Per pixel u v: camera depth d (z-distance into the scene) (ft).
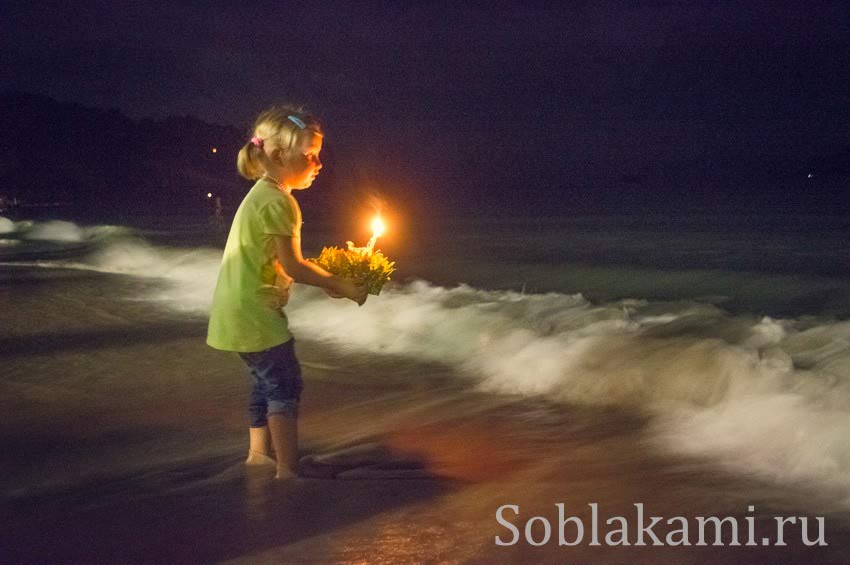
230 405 17.75
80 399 18.62
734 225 74.79
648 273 42.29
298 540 10.19
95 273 45.39
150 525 10.94
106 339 26.00
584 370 18.88
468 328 24.98
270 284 12.88
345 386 19.76
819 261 44.57
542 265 48.03
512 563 9.32
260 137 13.26
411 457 13.97
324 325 27.73
